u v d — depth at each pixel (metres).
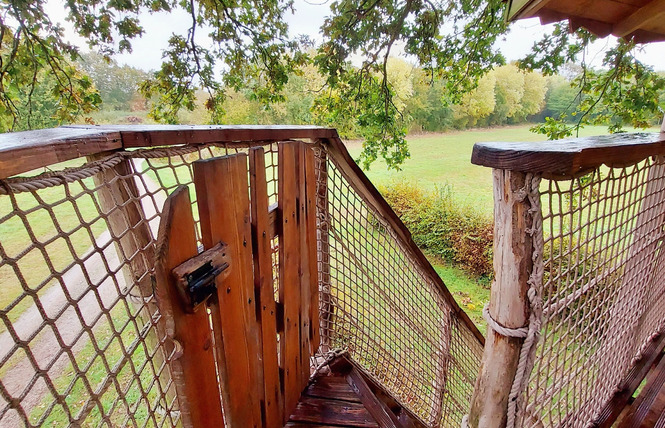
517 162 0.69
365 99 4.65
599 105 4.65
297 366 1.33
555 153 0.64
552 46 4.48
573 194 0.79
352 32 4.08
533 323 0.81
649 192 1.11
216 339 0.80
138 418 1.64
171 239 0.61
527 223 0.74
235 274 0.85
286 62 4.80
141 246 0.68
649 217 1.16
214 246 0.75
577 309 1.00
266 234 1.00
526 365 0.84
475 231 5.94
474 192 8.73
